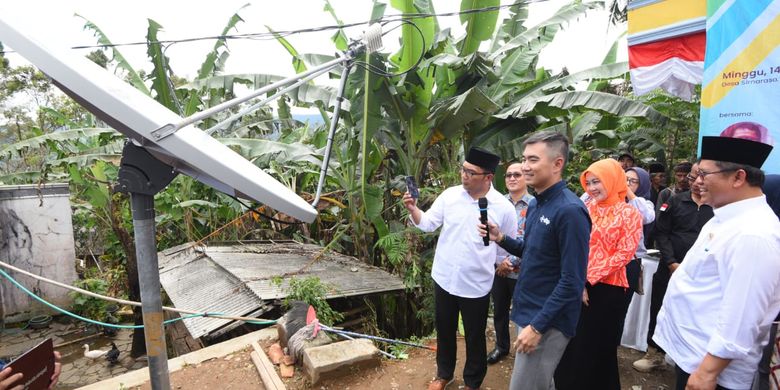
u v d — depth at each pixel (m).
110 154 6.90
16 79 14.97
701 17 4.38
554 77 5.95
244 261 5.95
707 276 1.72
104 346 7.69
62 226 8.32
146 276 1.55
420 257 5.25
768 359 1.58
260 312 4.24
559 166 2.08
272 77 5.74
